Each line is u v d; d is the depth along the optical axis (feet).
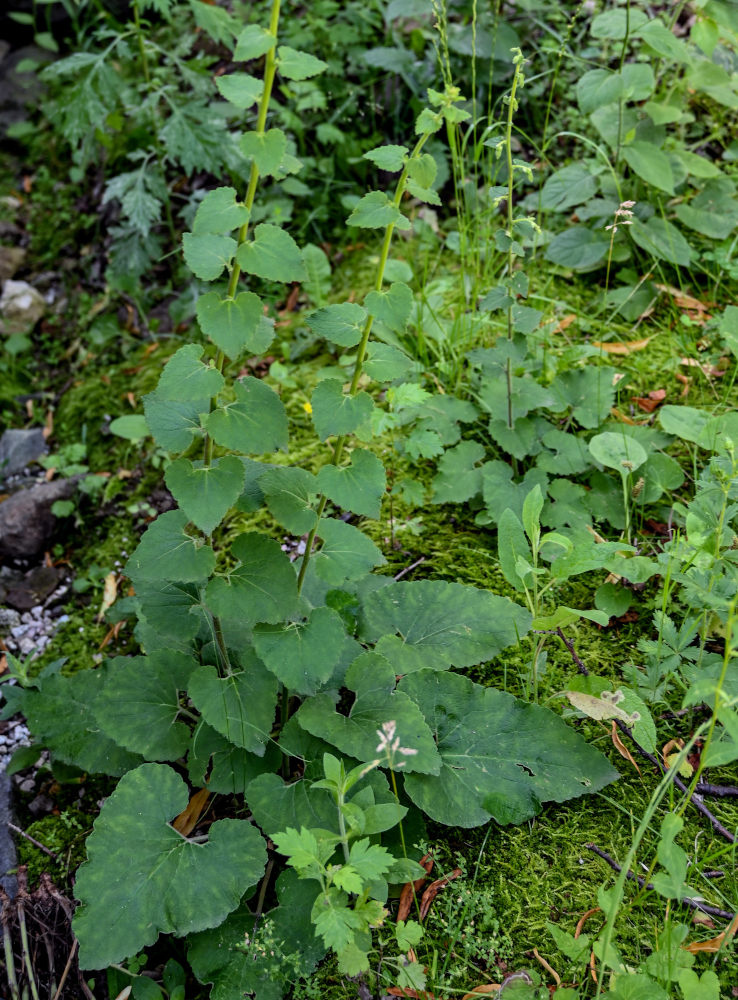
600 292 10.24
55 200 13.88
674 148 10.59
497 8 10.22
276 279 4.90
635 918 5.74
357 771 5.15
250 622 6.07
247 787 5.91
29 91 15.16
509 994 5.32
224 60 13.17
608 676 7.07
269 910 5.85
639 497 7.97
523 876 6.03
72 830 7.13
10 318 12.30
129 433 10.03
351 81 12.75
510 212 7.38
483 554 8.17
